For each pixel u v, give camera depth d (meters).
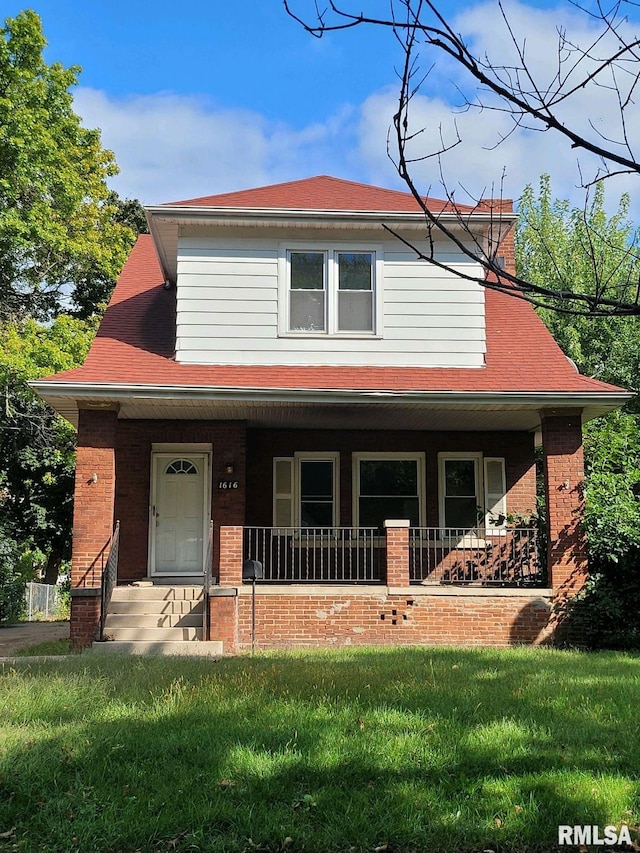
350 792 5.36
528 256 26.86
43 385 12.48
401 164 3.94
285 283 14.61
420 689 8.06
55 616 27.64
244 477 15.34
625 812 5.07
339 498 16.09
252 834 4.83
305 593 12.90
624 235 24.70
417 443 16.34
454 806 5.15
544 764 5.87
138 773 5.66
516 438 16.47
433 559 15.90
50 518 28.19
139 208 32.94
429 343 14.62
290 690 7.95
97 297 28.80
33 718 6.89
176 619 12.88
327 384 13.41
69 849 4.66
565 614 12.92
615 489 13.52
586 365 23.14
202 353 14.31
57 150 23.72
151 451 15.46
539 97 3.87
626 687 8.44
